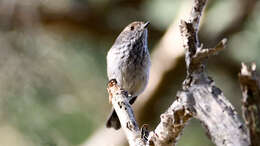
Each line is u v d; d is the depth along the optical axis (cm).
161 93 1224
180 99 497
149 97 1223
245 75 412
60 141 1136
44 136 1131
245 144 434
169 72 1204
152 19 1288
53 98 1173
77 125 1185
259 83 414
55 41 1227
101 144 1198
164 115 526
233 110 462
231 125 449
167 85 1223
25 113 1150
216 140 454
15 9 1221
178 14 1227
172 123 522
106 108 1223
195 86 488
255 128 416
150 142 559
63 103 1180
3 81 1160
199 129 1229
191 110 486
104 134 1207
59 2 1274
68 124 1177
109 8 1298
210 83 488
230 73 1264
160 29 1305
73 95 1199
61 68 1196
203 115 472
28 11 1228
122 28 1303
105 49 1293
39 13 1256
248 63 1206
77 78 1210
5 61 1169
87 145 1195
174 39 1200
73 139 1178
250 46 1212
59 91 1184
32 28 1213
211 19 1225
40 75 1177
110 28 1309
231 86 1264
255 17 1214
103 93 1227
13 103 1152
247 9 1207
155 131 552
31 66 1178
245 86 416
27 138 1132
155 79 1220
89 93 1217
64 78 1195
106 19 1302
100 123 1227
